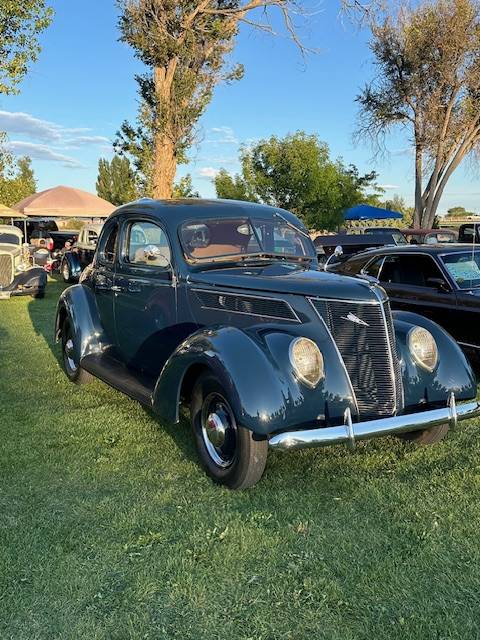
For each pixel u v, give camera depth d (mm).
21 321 10914
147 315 5340
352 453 4645
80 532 3473
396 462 4480
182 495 3959
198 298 4762
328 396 3867
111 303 5930
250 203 5668
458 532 3465
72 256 17875
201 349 4016
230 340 3930
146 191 16297
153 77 15617
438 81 21922
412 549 3293
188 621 2736
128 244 5695
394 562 3172
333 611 2793
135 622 2721
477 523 3566
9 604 2828
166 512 3729
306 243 5559
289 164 30375
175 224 5055
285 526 3553
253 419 3637
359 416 3959
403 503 3834
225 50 15859
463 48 20953
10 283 13953
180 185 17500
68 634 2639
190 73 15383
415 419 3877
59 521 3592
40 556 3213
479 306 6621
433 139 22469
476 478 4172
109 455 4625
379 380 4031
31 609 2797
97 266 6285
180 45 15016
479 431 5133
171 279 5000
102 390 6395
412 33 21672
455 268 7168
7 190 30719
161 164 15805
